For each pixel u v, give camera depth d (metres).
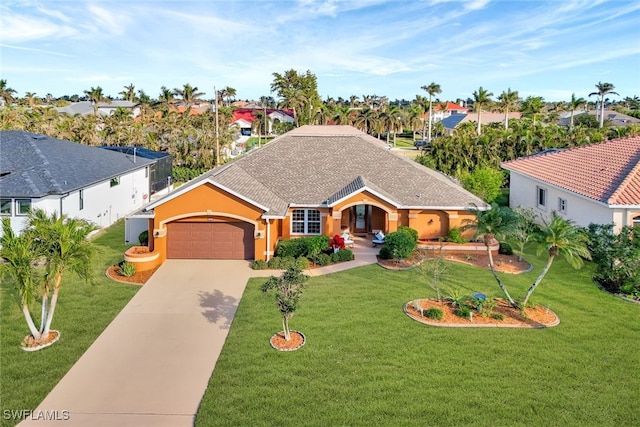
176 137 56.12
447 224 28.00
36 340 15.67
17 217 25.44
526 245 28.59
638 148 27.73
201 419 11.72
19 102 89.88
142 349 15.51
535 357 14.76
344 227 30.08
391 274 22.81
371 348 15.28
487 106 109.69
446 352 15.02
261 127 104.00
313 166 30.53
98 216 32.19
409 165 30.70
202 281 22.16
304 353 14.98
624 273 20.50
